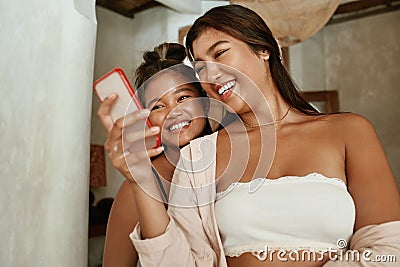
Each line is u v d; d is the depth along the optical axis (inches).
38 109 39.0
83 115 44.5
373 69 143.9
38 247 38.7
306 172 39.3
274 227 37.6
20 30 37.3
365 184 38.3
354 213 37.8
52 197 40.7
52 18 40.9
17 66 36.9
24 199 37.3
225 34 40.3
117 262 45.0
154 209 34.4
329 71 150.6
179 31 126.6
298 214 37.2
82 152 44.4
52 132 40.7
